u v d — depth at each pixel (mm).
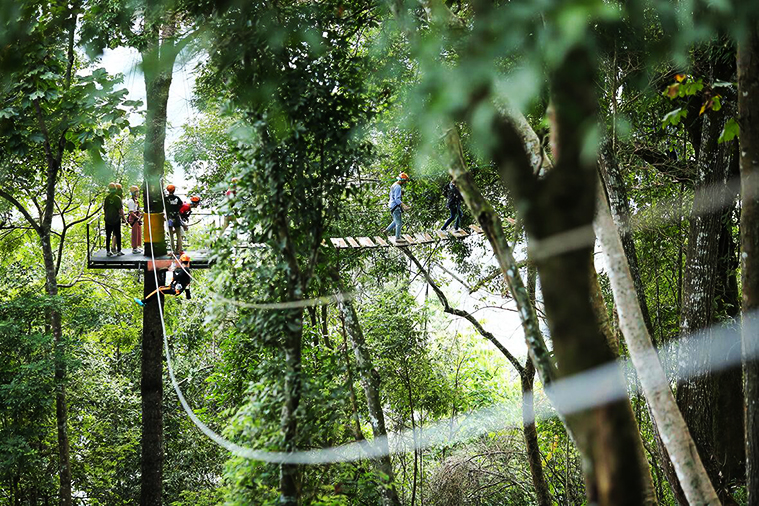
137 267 16062
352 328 13648
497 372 24438
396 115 10219
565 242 3510
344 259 17484
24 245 25047
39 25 9625
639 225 17656
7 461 15969
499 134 3426
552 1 2619
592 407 4059
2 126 15125
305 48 9570
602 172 12070
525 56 2820
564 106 3064
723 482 12711
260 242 10219
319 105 10062
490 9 2816
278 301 10148
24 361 17328
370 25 10734
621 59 9727
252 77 8695
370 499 12844
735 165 13781
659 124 15617
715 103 8641
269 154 9734
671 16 3975
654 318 18062
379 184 19328
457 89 2797
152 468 18188
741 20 4008
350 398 11539
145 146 15727
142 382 18453
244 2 8305
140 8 9203
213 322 10719
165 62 4168
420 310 19250
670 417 7594
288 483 9305
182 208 16000
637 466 4070
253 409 9570
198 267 16031
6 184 17984
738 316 15078
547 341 17250
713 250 13492
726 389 14492
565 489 17781
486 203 7047
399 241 16703
